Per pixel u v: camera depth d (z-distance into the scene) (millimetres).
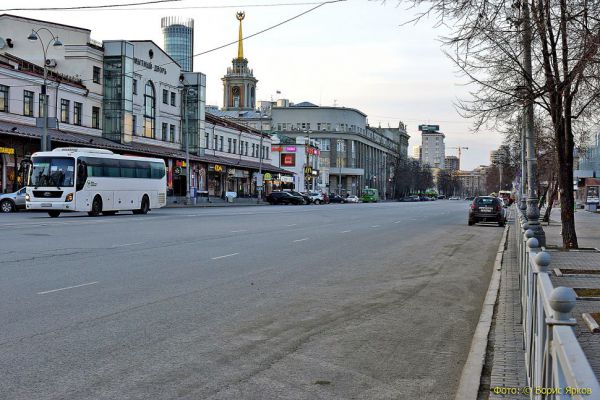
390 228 29422
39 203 33125
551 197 34469
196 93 70188
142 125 60719
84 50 53938
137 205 39094
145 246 17281
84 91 53062
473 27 11883
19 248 15977
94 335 7129
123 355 6352
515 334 7625
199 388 5395
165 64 65312
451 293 11094
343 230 26891
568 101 15102
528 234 7457
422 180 173375
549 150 36875
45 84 40719
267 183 94750
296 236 22562
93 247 16609
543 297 3939
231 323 8023
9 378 5496
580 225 32594
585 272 12227
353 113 151875
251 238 21031
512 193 93312
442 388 5676
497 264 15195
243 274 12445
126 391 5246
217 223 29234
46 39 54719
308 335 7543
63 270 12234
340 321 8438
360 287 11391
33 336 7000
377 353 6844
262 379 5734
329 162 146750
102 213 39594
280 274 12633
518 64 13445
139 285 10695
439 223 35562
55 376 5590
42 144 40688
